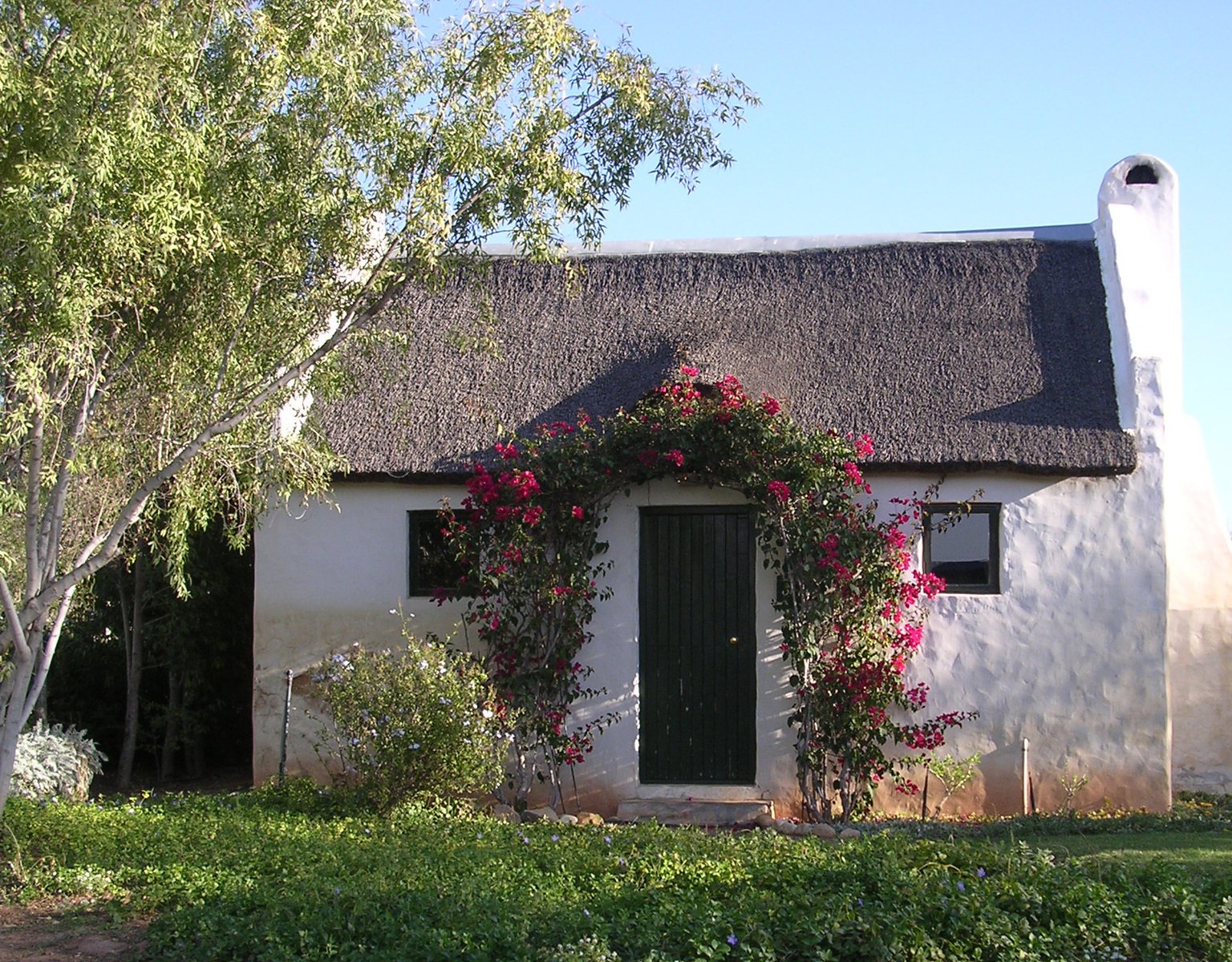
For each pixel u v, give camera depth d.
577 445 11.62
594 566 11.92
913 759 11.34
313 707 12.39
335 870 7.88
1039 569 11.55
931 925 6.81
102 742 14.77
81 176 7.24
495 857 8.37
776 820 11.21
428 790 10.62
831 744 11.27
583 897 7.48
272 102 8.34
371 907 7.03
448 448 12.37
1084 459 11.33
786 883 7.59
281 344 9.09
